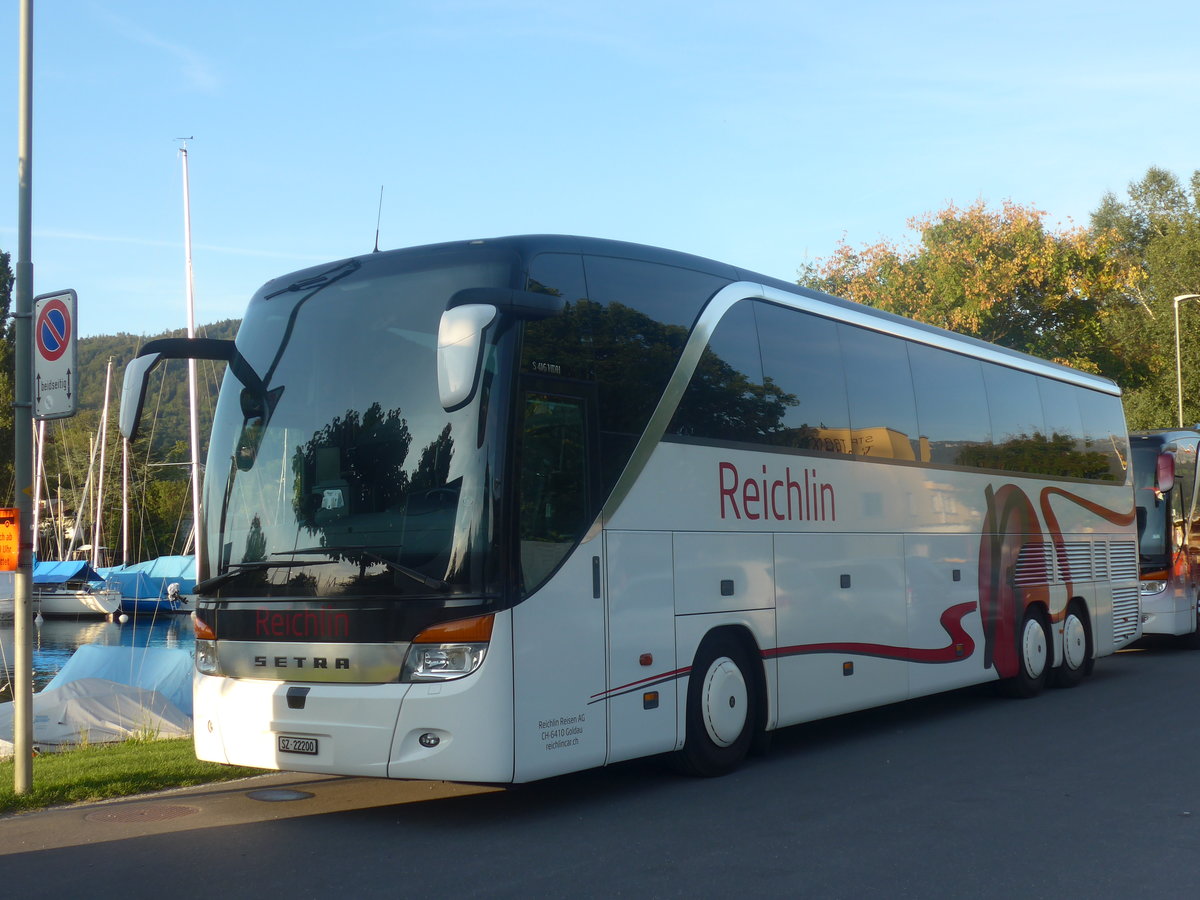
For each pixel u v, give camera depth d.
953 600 13.18
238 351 8.97
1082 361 52.31
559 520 8.18
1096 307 54.12
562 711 8.02
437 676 7.61
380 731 7.67
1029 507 15.16
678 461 9.32
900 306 51.75
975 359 14.41
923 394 13.09
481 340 7.06
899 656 12.07
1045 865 6.79
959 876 6.57
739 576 9.87
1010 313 52.06
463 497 7.75
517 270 8.18
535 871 6.76
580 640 8.22
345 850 7.29
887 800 8.63
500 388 7.88
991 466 14.34
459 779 7.52
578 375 8.48
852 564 11.44
